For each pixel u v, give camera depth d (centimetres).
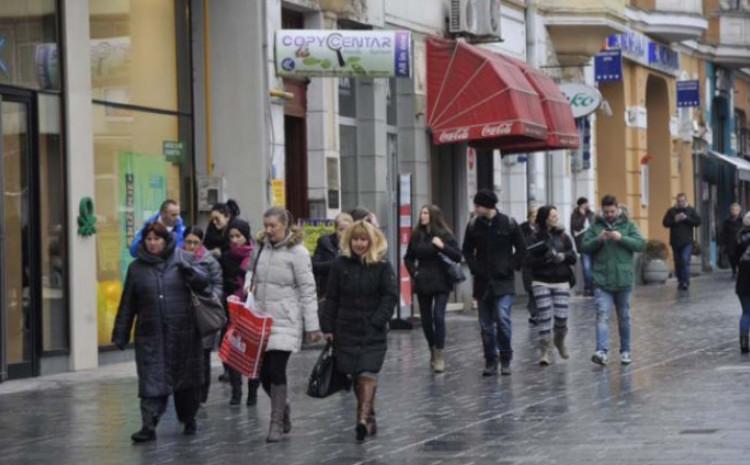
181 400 3088
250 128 5072
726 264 11575
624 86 9300
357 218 3931
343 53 5072
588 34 8062
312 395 3006
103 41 4588
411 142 6316
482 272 4144
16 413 3447
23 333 4144
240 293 3553
